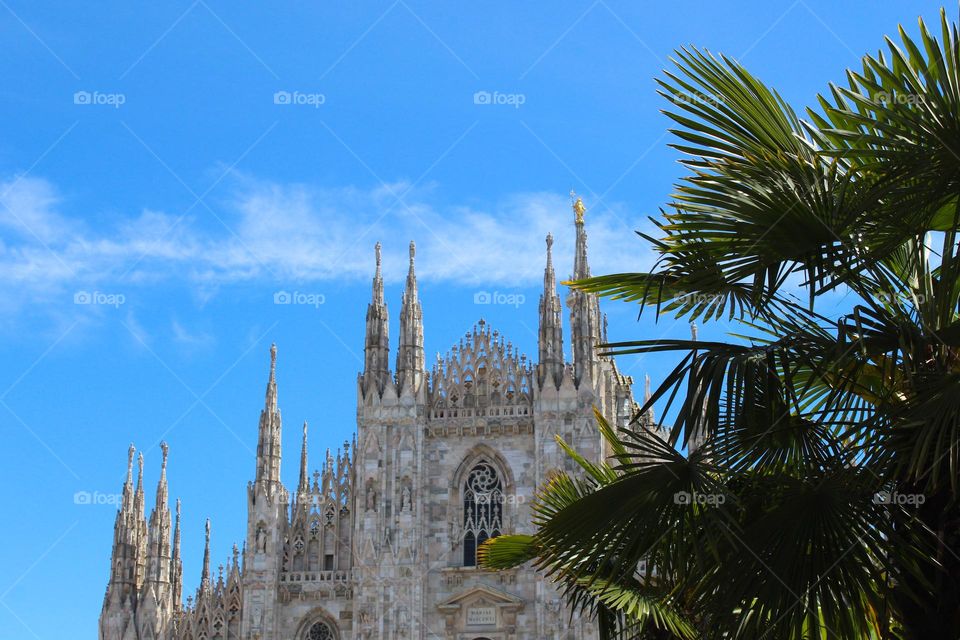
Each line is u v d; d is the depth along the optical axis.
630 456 23.42
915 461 19.89
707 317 23.86
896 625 23.31
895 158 21.42
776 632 20.67
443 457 85.69
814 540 20.97
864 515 21.16
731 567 21.28
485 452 85.56
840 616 20.58
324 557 84.62
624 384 91.81
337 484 86.12
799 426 22.31
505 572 83.06
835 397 23.97
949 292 22.16
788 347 22.47
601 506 22.77
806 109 24.50
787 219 22.42
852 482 21.38
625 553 22.30
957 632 20.81
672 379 22.38
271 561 83.88
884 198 21.92
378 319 88.38
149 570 84.25
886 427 21.42
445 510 84.69
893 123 22.16
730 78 23.58
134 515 85.69
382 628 81.62
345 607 83.56
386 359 87.56
